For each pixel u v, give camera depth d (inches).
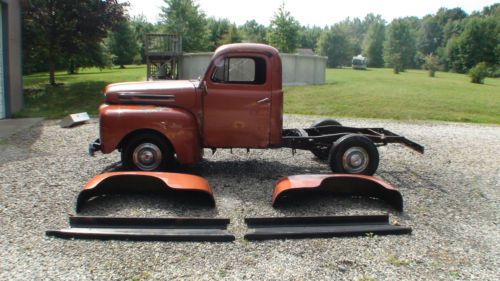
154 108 227.1
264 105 233.5
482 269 146.3
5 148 311.4
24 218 178.1
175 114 224.7
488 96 858.1
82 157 284.8
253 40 2073.1
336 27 2957.7
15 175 238.8
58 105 586.2
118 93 234.1
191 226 169.2
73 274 135.0
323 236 167.2
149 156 229.6
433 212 200.5
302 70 946.1
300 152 318.3
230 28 2073.1
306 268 142.7
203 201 198.4
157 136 228.2
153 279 133.2
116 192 201.3
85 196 186.4
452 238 171.3
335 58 2938.0
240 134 235.8
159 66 824.3
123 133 223.6
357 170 237.9
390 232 171.9
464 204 214.4
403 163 299.7
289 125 443.8
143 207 190.5
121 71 1380.4
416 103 684.1
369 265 146.0
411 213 197.8
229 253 152.3
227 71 231.5
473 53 2888.8
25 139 347.3
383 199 207.6
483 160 319.0
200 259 147.3
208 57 861.8
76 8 701.3
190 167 266.8
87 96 656.4
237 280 134.0
